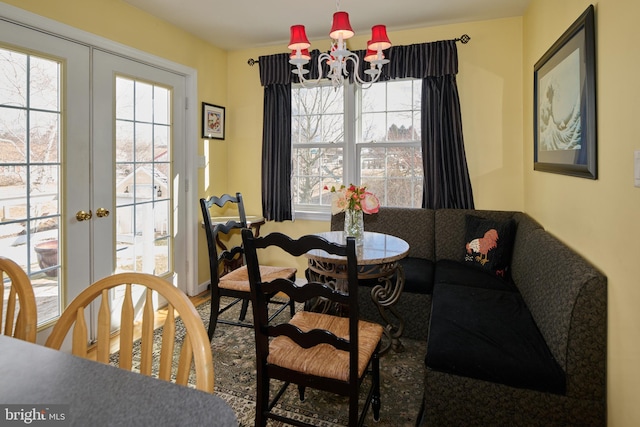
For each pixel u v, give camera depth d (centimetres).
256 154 388
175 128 330
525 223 264
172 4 279
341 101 365
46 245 233
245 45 372
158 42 304
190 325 83
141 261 301
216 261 253
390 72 326
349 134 359
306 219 375
